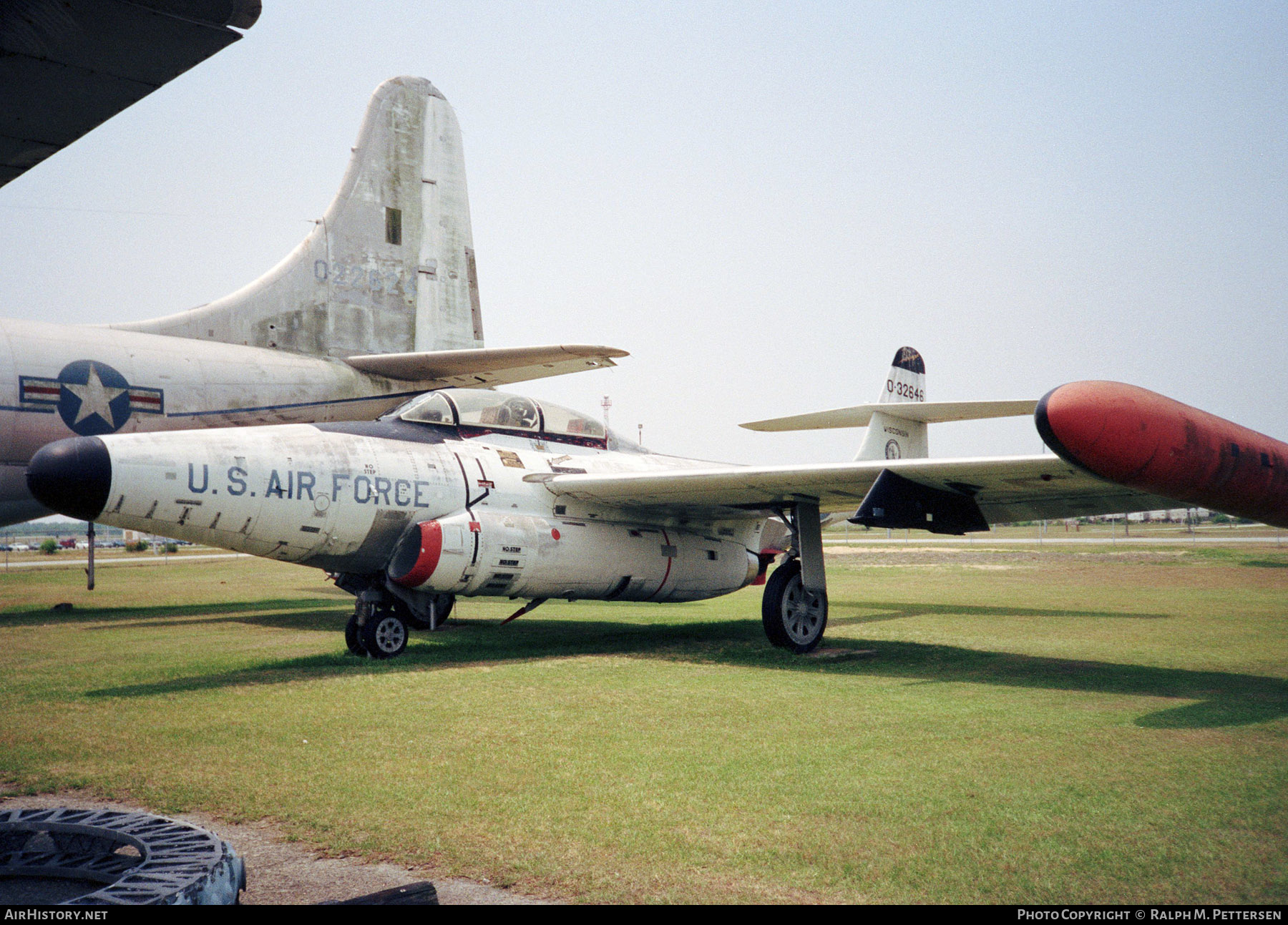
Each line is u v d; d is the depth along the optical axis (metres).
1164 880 3.22
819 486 9.21
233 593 19.72
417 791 4.36
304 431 8.73
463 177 17.73
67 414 11.22
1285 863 3.38
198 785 4.50
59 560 51.22
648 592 11.14
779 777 4.55
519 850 3.57
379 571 9.29
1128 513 8.96
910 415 13.07
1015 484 8.38
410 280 16.55
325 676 7.88
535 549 9.64
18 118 2.40
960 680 7.59
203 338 13.52
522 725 5.82
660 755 5.00
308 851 3.61
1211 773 4.59
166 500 7.50
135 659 9.08
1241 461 4.60
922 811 4.00
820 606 10.05
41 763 4.93
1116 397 4.45
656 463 12.01
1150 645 9.88
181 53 2.20
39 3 1.94
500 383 15.22
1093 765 4.74
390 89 16.55
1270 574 22.66
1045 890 3.14
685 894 3.14
